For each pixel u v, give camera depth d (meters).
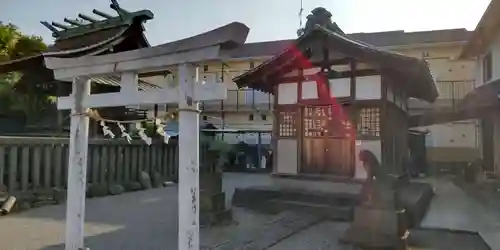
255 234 5.59
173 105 4.64
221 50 3.24
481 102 10.68
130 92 3.82
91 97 4.12
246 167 18.17
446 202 9.04
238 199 8.30
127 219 6.57
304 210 7.39
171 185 11.66
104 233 5.55
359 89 7.99
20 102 13.02
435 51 18.45
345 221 6.78
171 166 12.31
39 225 5.96
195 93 3.46
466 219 7.07
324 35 7.88
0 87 13.26
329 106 8.30
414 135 14.67
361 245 4.99
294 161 8.62
